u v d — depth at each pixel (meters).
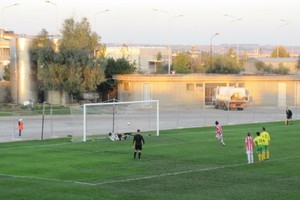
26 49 107.06
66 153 49.06
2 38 177.00
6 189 32.69
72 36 108.94
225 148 52.00
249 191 32.31
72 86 105.19
